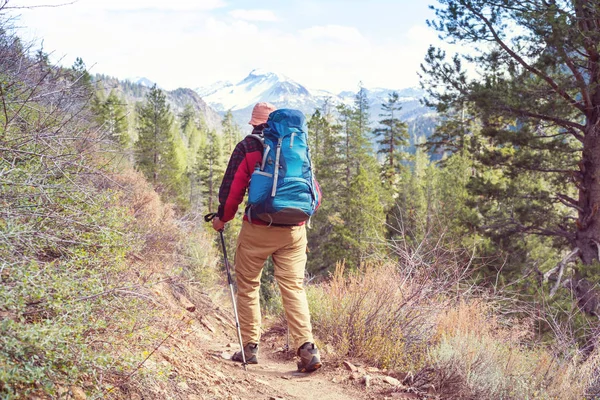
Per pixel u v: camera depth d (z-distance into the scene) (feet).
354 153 155.43
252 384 12.23
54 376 7.49
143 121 142.00
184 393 9.84
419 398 12.19
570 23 39.52
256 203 12.21
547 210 48.88
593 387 13.84
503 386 12.48
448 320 15.85
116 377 8.70
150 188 32.22
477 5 43.78
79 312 8.39
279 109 12.90
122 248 11.29
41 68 12.26
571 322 20.76
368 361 14.70
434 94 49.01
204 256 29.86
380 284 16.94
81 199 10.48
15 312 7.63
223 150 336.49
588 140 44.78
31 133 10.41
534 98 44.42
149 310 11.10
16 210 9.16
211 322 20.08
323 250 111.96
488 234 49.06
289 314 13.44
